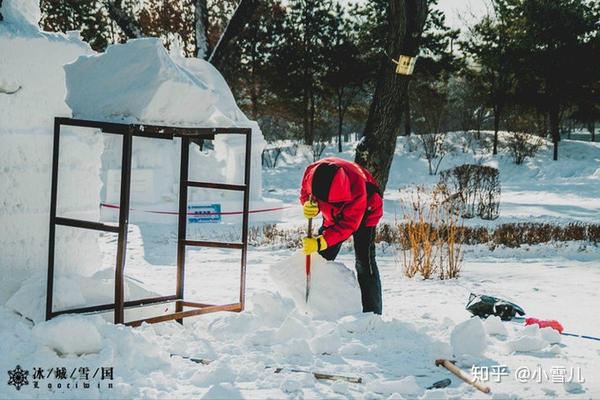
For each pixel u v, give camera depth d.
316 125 39.62
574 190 25.22
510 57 33.47
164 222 14.77
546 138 37.84
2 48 4.07
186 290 6.46
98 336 3.49
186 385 3.26
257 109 37.72
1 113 4.12
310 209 4.76
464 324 4.01
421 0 5.57
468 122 39.41
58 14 27.25
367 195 4.99
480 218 16.69
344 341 4.17
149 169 15.14
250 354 3.78
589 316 5.55
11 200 4.20
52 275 3.93
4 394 2.98
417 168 33.56
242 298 4.77
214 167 16.33
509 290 7.08
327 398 3.08
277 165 35.91
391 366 3.70
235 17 16.95
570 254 10.52
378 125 5.73
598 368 3.73
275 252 10.59
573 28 32.59
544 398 3.17
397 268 8.90
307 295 4.81
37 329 3.46
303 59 35.44
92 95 4.65
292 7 35.19
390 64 5.68
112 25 28.20
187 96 4.65
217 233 13.12
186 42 28.31
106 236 12.39
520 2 32.84
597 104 34.62
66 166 4.49
